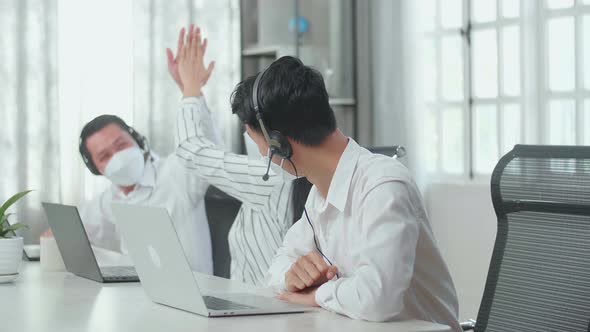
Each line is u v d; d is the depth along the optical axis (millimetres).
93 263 2059
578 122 3639
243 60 4328
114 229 3283
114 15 4027
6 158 3775
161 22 4129
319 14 4406
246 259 2566
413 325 1405
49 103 3848
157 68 4125
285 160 1612
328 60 4438
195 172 2607
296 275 1646
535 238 1699
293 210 2391
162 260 1550
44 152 3842
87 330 1393
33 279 2143
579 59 3633
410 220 1489
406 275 1448
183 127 2625
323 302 1531
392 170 1539
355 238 1585
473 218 4031
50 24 3844
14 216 3777
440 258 1633
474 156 4164
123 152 3059
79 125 3955
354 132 4547
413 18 4352
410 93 4359
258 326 1399
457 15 4227
